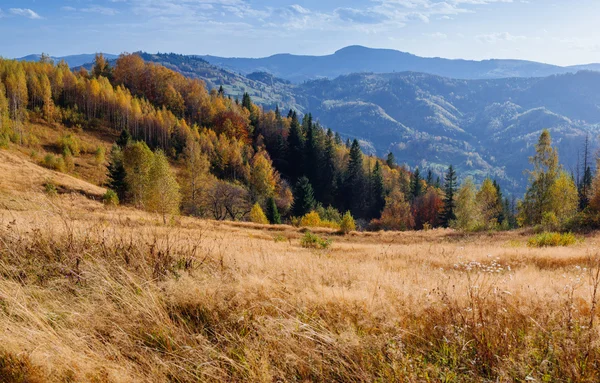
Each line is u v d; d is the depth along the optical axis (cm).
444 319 296
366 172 9475
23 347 235
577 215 2809
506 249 1412
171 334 275
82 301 316
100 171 6706
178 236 518
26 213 499
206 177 6019
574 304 306
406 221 6906
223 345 269
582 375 219
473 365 235
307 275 474
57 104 9775
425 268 686
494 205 4847
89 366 225
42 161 5197
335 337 267
